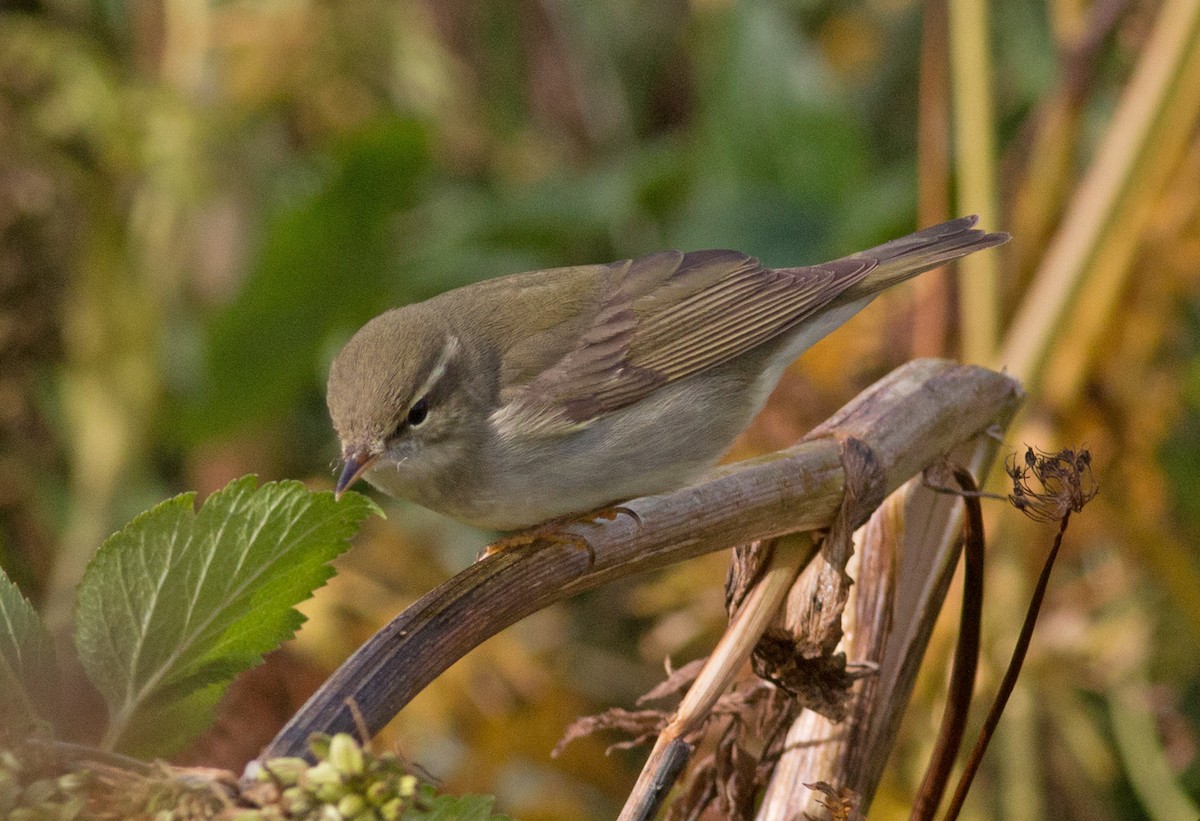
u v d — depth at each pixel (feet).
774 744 18.35
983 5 30.96
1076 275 30.19
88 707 14.44
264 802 11.02
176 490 41.19
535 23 46.83
